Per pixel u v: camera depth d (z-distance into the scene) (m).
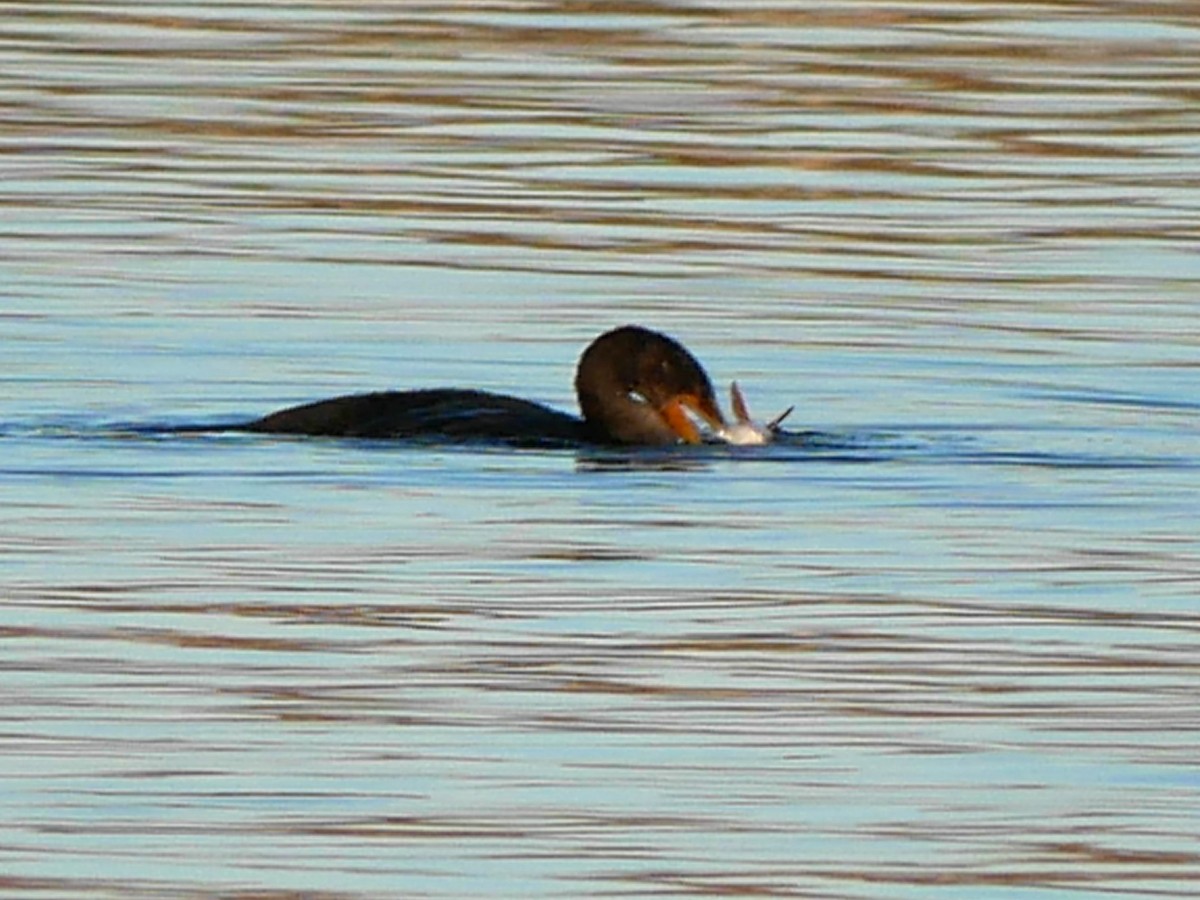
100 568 30.64
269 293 44.62
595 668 27.64
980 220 49.69
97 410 37.94
